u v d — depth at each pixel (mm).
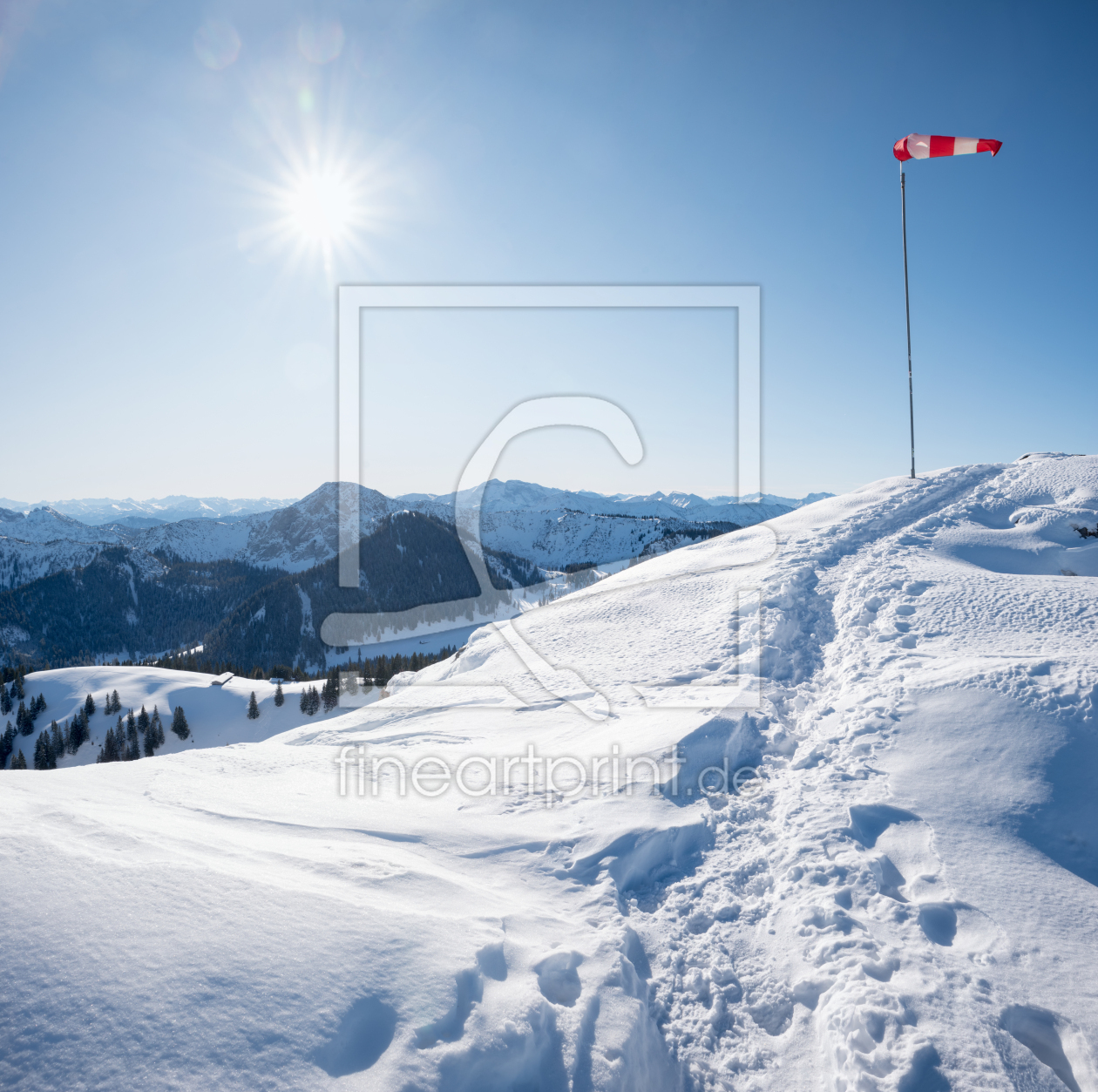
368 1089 2574
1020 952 3957
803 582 12367
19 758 77438
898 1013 3562
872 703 7230
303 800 6285
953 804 5328
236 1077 2461
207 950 2994
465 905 4062
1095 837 4828
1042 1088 3176
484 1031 2977
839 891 4660
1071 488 15781
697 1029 3820
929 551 13266
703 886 5031
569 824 5680
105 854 3586
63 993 2617
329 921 3402
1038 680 6508
